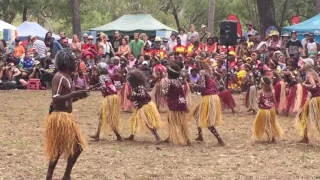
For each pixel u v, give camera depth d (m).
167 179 7.98
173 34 23.55
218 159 9.44
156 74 15.27
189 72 17.61
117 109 11.16
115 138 11.59
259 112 11.13
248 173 8.38
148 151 10.12
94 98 19.36
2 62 22.67
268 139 11.09
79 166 8.80
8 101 18.41
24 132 12.34
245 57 21.06
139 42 22.69
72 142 7.44
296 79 15.31
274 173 8.39
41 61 22.98
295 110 15.10
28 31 33.03
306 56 20.64
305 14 43.38
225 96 15.96
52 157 7.47
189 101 14.22
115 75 13.56
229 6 49.84
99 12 52.28
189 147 10.56
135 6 49.88
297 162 9.22
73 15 35.22
